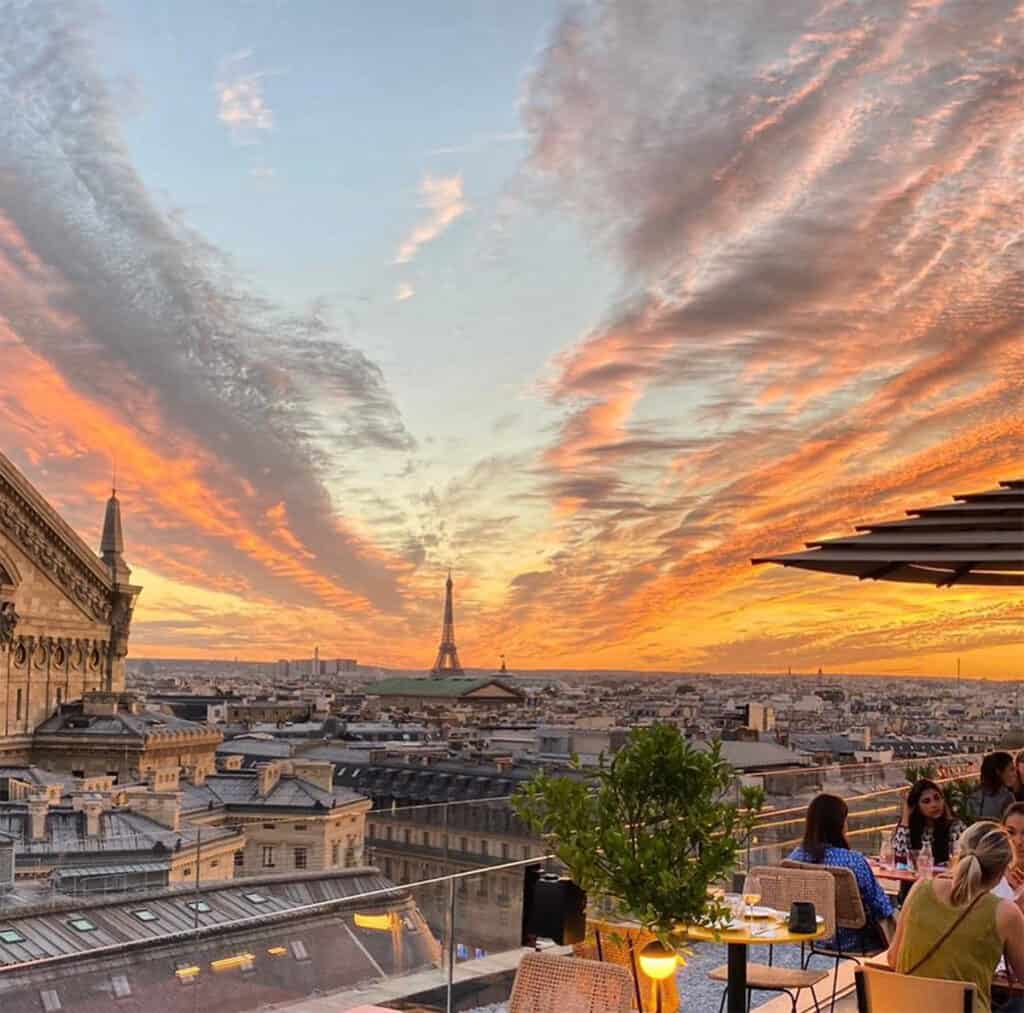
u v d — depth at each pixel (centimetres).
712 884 1518
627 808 1468
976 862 1376
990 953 1363
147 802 5625
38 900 3112
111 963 1565
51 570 10012
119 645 10556
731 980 1622
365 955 1817
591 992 1321
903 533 2081
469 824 2225
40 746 9475
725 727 10069
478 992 1903
